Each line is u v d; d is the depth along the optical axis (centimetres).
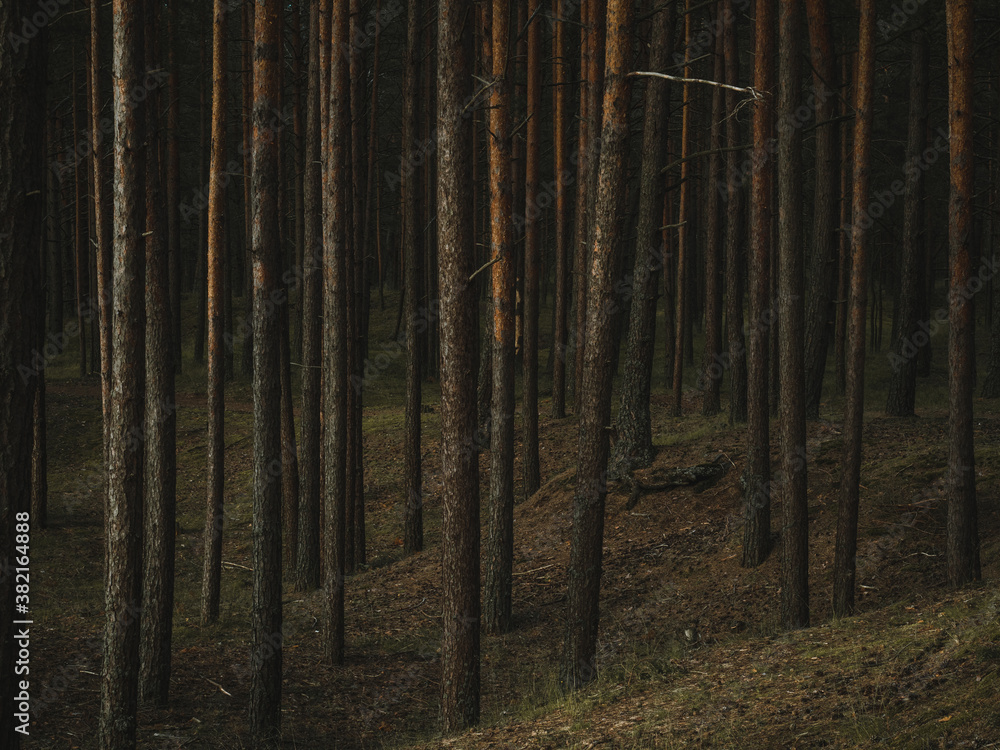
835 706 602
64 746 778
